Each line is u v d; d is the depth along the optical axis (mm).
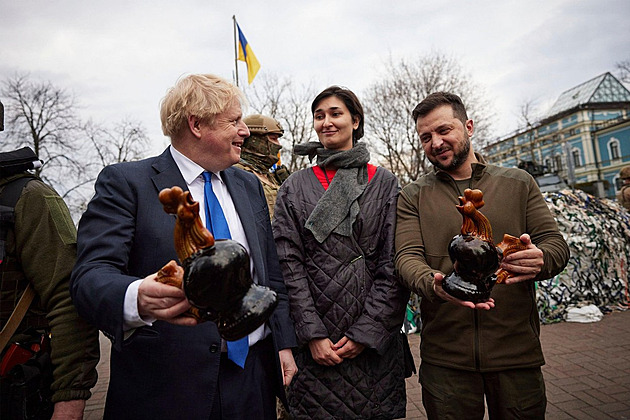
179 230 934
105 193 1374
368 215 2066
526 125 36344
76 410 1376
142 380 1303
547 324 6016
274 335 1598
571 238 6480
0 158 1423
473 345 1823
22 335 1400
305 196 2145
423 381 1988
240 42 12367
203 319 970
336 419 1895
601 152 38375
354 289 1963
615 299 6645
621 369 4191
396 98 19328
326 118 2258
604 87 42906
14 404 1288
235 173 1756
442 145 1955
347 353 1894
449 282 1277
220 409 1378
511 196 1899
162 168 1471
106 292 1079
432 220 1967
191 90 1411
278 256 1954
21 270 1417
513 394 1802
